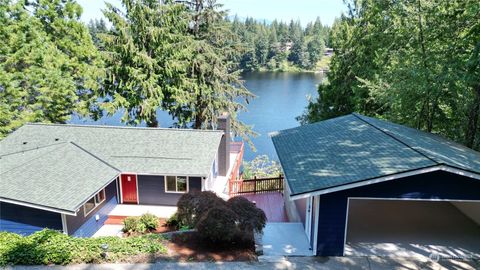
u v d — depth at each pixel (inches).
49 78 836.6
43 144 658.2
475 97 552.4
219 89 989.8
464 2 524.4
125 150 647.8
